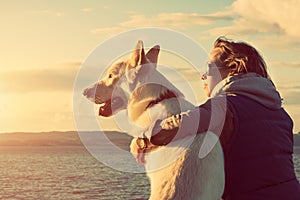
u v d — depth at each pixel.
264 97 3.59
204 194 3.48
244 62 3.69
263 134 3.50
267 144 3.49
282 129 3.58
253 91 3.59
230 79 3.67
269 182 3.45
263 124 3.52
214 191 3.47
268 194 3.43
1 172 94.12
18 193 68.25
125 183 61.28
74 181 73.69
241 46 3.76
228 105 3.49
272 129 3.54
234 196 3.49
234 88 3.62
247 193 3.46
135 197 49.25
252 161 3.46
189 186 3.53
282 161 3.52
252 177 3.45
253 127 3.49
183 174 3.56
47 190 68.12
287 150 3.57
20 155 134.12
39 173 91.75
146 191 51.06
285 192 3.45
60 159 115.88
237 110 3.50
